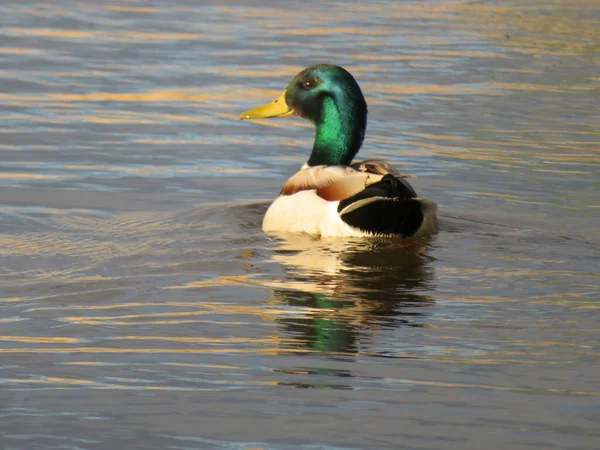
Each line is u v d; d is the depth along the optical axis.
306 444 7.07
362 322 9.53
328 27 29.89
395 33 29.34
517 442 7.11
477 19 32.41
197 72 23.52
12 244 12.18
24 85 21.94
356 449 7.01
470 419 7.47
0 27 28.14
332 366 8.45
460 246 12.06
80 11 31.17
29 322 9.49
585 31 30.84
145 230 12.81
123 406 7.65
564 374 8.33
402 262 11.43
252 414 7.52
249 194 15.05
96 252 11.82
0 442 7.07
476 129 19.14
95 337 9.11
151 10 31.88
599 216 13.79
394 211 11.92
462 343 9.02
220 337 9.12
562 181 15.75
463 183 15.55
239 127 19.22
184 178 15.81
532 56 26.64
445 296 10.32
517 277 10.98
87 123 19.06
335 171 12.43
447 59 25.83
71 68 23.66
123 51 25.62
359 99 13.66
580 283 10.82
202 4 33.34
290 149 17.86
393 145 17.91
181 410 7.59
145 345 8.91
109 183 15.41
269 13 32.09
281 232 12.59
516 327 9.45
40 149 17.28
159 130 18.78
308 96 13.80
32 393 7.88
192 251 11.83
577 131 19.14
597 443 7.12
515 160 17.00
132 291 10.41
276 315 9.71
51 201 14.34
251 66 24.23
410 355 8.70
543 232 12.85
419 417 7.48
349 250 11.85
